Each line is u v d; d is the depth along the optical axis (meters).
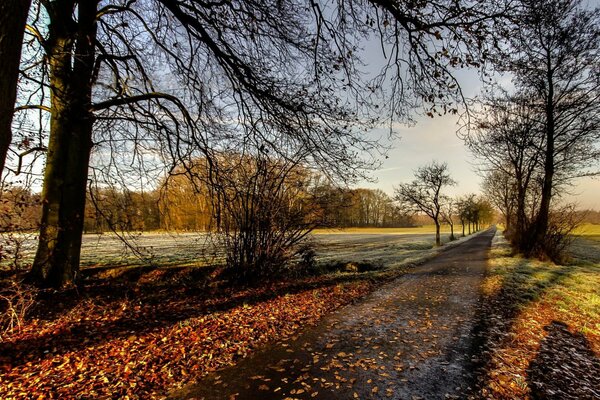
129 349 5.68
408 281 13.05
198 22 7.87
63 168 8.78
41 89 9.12
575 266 16.80
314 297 10.06
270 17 7.67
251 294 10.12
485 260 19.52
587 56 16.14
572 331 7.16
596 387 4.85
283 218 11.92
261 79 8.54
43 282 8.42
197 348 5.87
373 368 5.32
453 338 6.66
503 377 5.02
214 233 11.15
